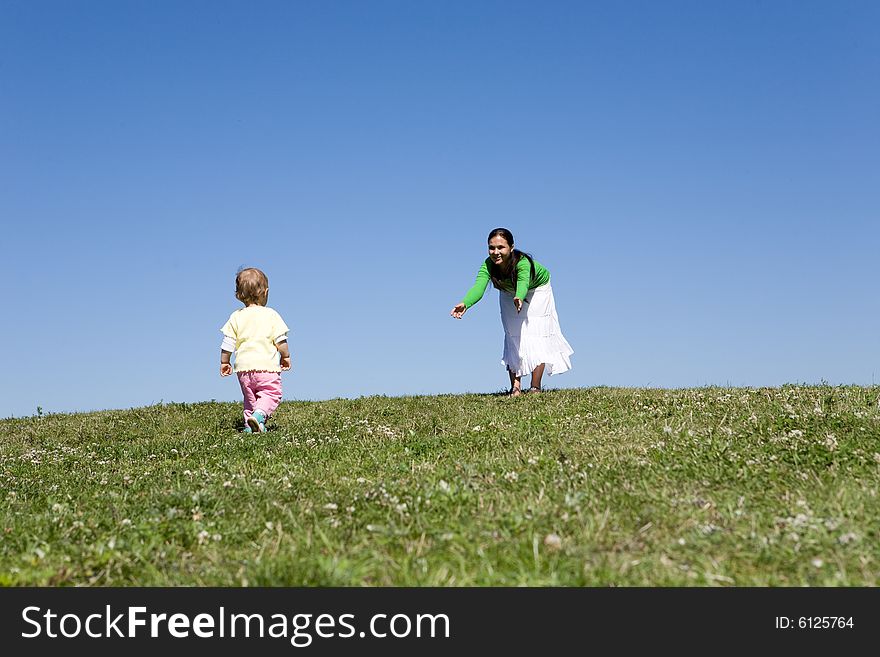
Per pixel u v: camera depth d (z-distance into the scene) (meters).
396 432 10.45
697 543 4.79
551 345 13.67
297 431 11.16
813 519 5.05
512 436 9.27
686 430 8.79
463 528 5.16
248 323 11.75
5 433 13.48
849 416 8.83
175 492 6.95
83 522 6.09
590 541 4.87
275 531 5.62
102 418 14.24
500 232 12.97
